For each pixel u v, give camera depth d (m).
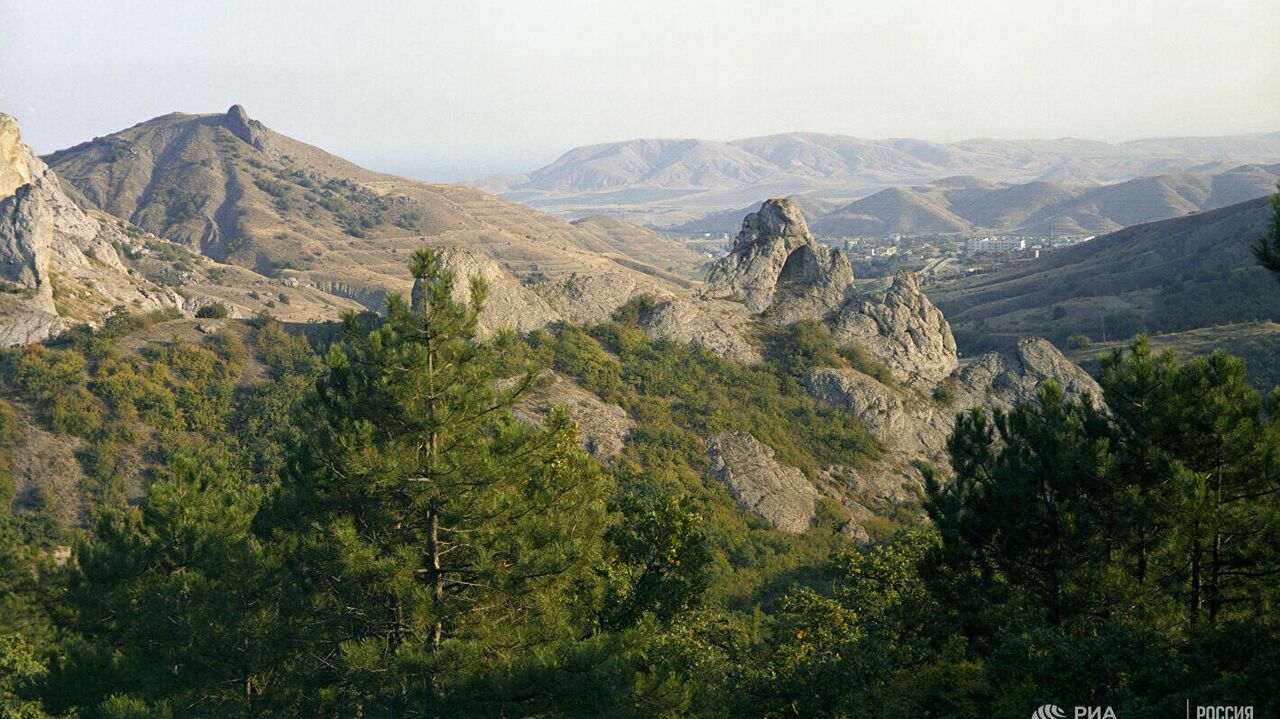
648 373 66.50
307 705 20.55
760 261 79.38
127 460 67.31
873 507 61.56
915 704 20.45
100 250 153.12
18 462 64.56
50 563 20.52
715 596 39.22
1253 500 20.44
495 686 18.27
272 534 21.84
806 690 21.69
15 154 154.62
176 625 19.80
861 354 74.00
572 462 23.25
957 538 23.25
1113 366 22.83
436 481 19.80
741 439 61.44
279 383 77.94
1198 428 20.47
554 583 20.73
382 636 21.27
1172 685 16.86
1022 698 18.56
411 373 20.00
